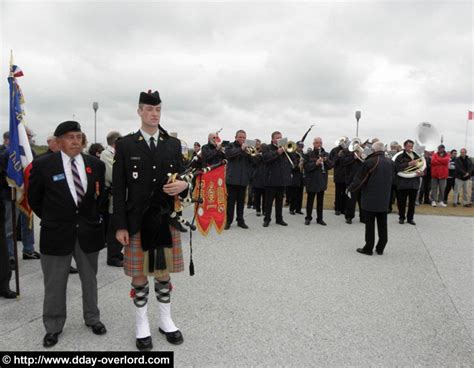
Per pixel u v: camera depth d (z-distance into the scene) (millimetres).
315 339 3346
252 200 11445
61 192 3180
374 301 4250
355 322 3703
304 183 9625
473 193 12195
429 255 6273
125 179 3086
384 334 3465
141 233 3033
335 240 7250
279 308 4008
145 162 3055
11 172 4066
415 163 8836
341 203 10234
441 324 3699
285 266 5500
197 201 3576
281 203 8648
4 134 5434
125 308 3941
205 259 5785
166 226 3084
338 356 3072
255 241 7027
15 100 4203
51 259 3189
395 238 7520
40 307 3928
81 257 3299
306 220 8820
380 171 5988
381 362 2996
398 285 4793
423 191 12523
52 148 5020
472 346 3281
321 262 5750
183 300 4188
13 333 3371
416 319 3803
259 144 10633
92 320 3402
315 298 4305
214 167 4062
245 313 3867
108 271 5180
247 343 3256
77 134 3238
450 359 3064
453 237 7664
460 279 5078
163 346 3186
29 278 4809
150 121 3080
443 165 11789
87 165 3342
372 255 6223
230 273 5141
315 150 8719
